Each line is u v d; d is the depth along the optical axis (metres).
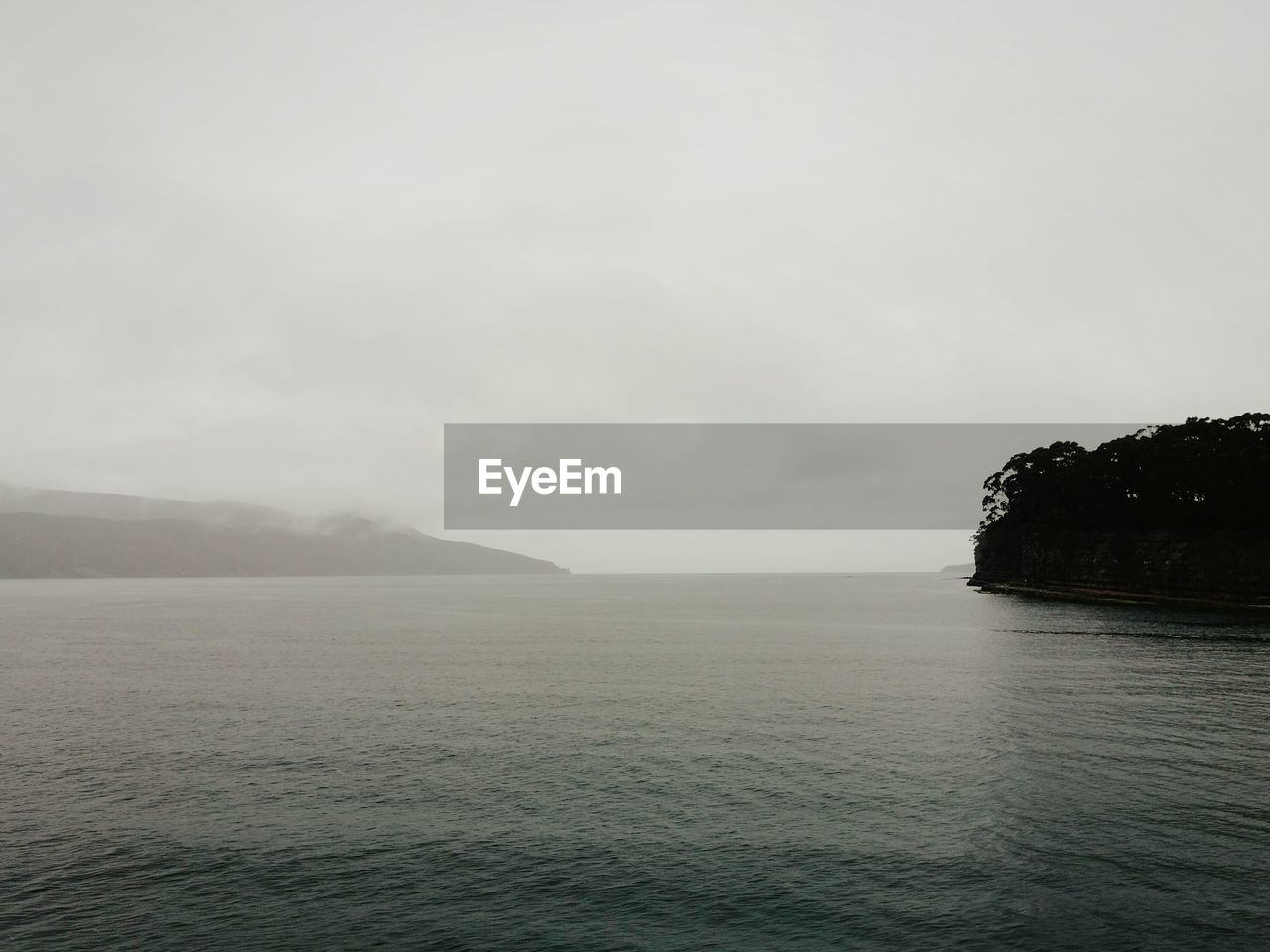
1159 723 30.86
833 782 23.27
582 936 14.73
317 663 52.94
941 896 15.99
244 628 86.06
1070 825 19.61
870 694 38.31
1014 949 14.03
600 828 19.86
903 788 22.62
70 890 16.83
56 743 29.41
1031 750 26.78
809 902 15.83
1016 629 73.00
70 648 64.62
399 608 131.00
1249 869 17.08
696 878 17.00
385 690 41.00
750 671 47.19
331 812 21.30
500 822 20.38
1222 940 14.24
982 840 18.73
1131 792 22.08
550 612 117.19
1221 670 44.78
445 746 28.41
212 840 19.42
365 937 14.79
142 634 78.25
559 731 30.61
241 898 16.34
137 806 21.92
